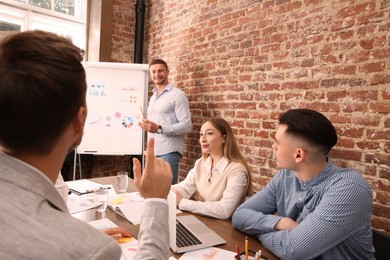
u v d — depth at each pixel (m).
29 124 0.46
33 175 0.48
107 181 2.21
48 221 0.45
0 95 0.44
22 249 0.41
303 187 1.33
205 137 1.98
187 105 3.16
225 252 1.17
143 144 3.51
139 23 3.95
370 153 1.94
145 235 0.64
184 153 3.48
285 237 1.18
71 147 0.55
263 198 1.52
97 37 3.76
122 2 3.92
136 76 3.53
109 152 3.44
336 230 1.13
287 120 1.28
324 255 1.21
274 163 2.54
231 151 1.96
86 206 1.62
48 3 3.62
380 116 1.88
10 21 3.38
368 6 1.93
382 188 1.88
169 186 0.74
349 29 2.02
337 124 2.10
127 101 3.51
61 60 0.47
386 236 1.51
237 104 2.84
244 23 2.75
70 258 0.43
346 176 1.24
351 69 2.02
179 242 1.22
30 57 0.46
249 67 2.71
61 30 3.77
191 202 1.67
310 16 2.24
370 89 1.93
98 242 0.47
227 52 2.93
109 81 3.47
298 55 2.33
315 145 1.22
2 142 0.48
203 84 3.21
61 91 0.47
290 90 2.39
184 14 3.47
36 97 0.45
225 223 1.51
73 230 0.46
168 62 3.75
